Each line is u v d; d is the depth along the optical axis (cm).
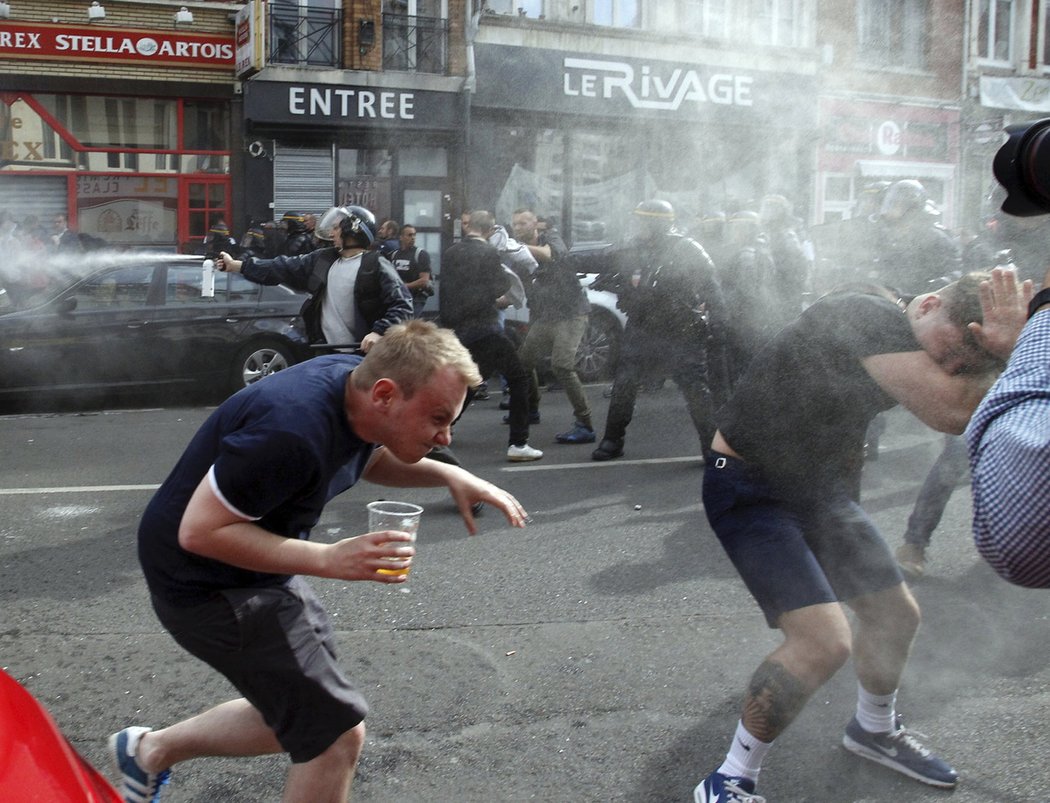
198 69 1538
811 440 270
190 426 838
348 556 208
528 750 316
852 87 1507
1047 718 334
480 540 525
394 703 346
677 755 313
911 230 554
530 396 852
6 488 627
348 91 1552
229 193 1588
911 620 290
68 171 1526
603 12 1516
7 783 166
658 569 479
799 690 259
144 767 253
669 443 775
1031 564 143
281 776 301
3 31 1455
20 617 418
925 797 290
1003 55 1623
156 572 225
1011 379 150
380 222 1589
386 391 214
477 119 1580
